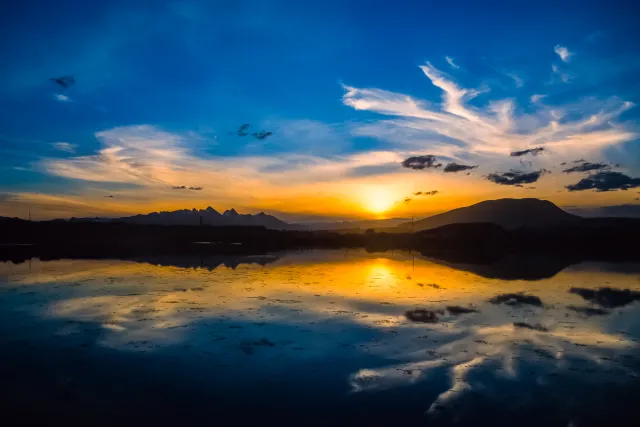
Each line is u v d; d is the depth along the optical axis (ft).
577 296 82.94
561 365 44.75
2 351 48.91
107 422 32.73
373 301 77.20
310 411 34.40
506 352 48.75
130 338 53.93
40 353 48.11
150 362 45.27
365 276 113.09
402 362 45.44
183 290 88.48
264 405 35.42
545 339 53.83
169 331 57.11
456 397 36.99
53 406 35.27
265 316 65.41
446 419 33.17
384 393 37.76
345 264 148.87
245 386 39.14
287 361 45.65
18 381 40.29
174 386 39.11
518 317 65.00
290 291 87.71
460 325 60.34
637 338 54.29
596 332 56.95
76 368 43.50
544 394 37.65
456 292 87.04
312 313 67.46
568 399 36.73
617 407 35.29
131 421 32.86
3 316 65.67
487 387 39.09
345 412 34.19
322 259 171.22
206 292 86.22
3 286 93.71
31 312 68.23
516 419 33.27
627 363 45.39
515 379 40.93
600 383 40.06
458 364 44.93
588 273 121.60
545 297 81.66
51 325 60.18
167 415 33.78
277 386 39.17
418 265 145.59
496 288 92.84
